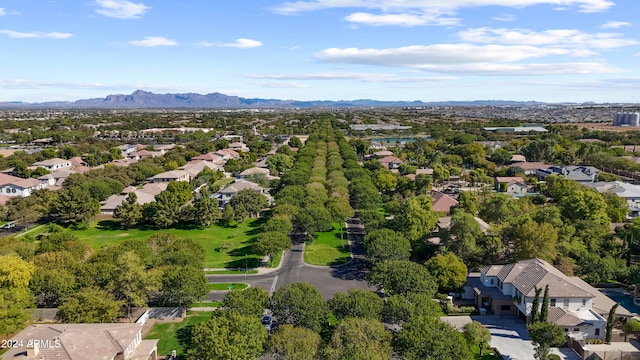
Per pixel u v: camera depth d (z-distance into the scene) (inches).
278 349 2103.8
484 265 3486.7
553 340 2349.9
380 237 3531.0
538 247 3366.1
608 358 2345.0
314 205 4630.9
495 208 4173.2
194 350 2095.2
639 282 3075.8
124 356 2146.9
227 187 6038.4
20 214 4756.4
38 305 2957.7
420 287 2763.3
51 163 7598.4
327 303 2608.3
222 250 4232.3
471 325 2474.2
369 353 1952.5
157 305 2982.3
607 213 4530.0
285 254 4094.5
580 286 2869.1
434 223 3941.9
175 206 5022.1
